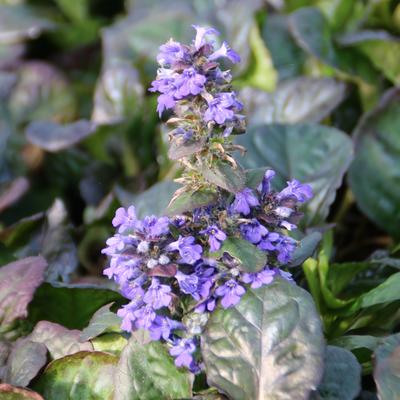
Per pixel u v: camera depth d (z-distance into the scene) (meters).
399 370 0.47
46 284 0.57
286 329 0.47
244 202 0.46
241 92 0.76
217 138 0.47
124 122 0.78
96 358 0.51
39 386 0.51
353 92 0.77
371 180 0.68
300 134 0.66
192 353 0.48
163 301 0.46
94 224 0.70
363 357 0.52
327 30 0.78
